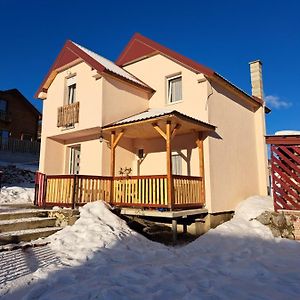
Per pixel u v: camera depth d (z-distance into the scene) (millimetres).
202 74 10516
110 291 3977
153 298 3857
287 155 9375
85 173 11234
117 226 7785
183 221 9547
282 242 7867
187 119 8617
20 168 20766
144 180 8734
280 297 4039
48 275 4602
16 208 9156
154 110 11734
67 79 12375
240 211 10289
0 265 5117
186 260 6086
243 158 12258
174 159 11000
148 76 12680
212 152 10133
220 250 7133
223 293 4094
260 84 14352
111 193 9461
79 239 6832
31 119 32969
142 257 6094
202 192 9594
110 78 10781
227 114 11562
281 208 8945
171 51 11523
